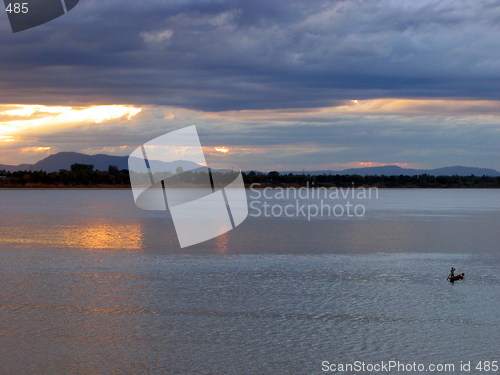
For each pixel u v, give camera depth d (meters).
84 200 161.38
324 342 19.39
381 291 27.36
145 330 20.59
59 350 18.42
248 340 19.53
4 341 19.27
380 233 60.31
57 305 24.20
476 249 45.66
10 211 103.12
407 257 40.50
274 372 16.78
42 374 16.52
